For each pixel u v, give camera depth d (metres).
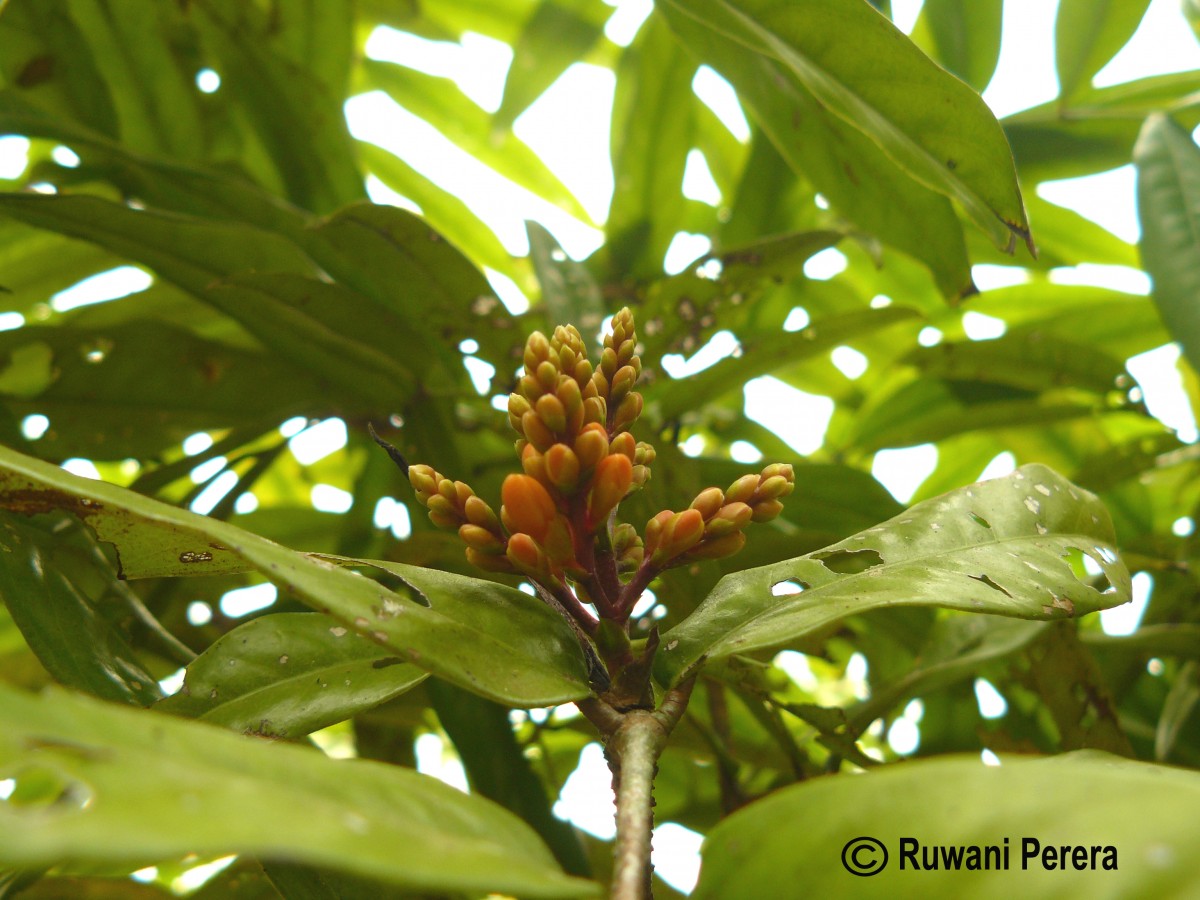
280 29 0.56
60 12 0.51
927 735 0.49
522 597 0.25
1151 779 0.17
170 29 0.53
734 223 0.58
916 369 0.56
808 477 0.48
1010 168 0.33
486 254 0.67
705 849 0.19
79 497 0.24
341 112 0.59
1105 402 0.54
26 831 0.13
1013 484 0.30
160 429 0.49
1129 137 0.57
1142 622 0.50
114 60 0.53
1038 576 0.26
